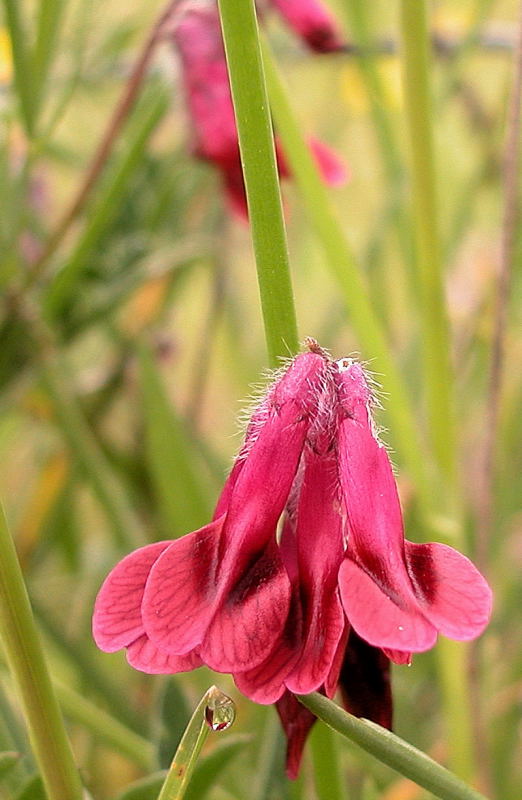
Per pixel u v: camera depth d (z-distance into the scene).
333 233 0.20
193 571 0.16
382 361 0.20
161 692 0.19
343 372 0.17
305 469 0.17
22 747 0.20
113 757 0.27
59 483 0.31
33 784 0.18
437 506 0.21
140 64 0.25
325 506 0.17
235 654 0.16
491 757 0.27
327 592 0.16
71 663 0.25
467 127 0.36
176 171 0.30
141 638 0.16
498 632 0.29
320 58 0.30
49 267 0.30
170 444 0.25
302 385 0.17
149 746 0.21
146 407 0.25
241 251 0.38
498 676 0.30
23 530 0.31
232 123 0.25
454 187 0.37
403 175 0.30
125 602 0.16
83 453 0.27
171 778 0.16
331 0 0.37
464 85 0.34
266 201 0.17
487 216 0.37
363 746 0.16
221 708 0.16
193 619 0.16
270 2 0.26
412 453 0.21
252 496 0.17
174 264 0.29
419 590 0.16
